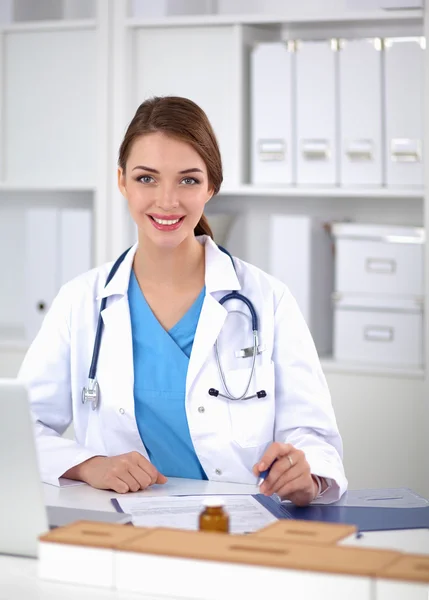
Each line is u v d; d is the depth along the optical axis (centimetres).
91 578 119
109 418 196
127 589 118
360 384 309
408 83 305
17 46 348
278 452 164
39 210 341
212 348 194
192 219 188
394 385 305
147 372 196
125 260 203
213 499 134
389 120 308
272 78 319
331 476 167
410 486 305
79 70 340
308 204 349
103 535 123
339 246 315
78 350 201
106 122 333
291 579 108
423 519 156
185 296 199
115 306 199
